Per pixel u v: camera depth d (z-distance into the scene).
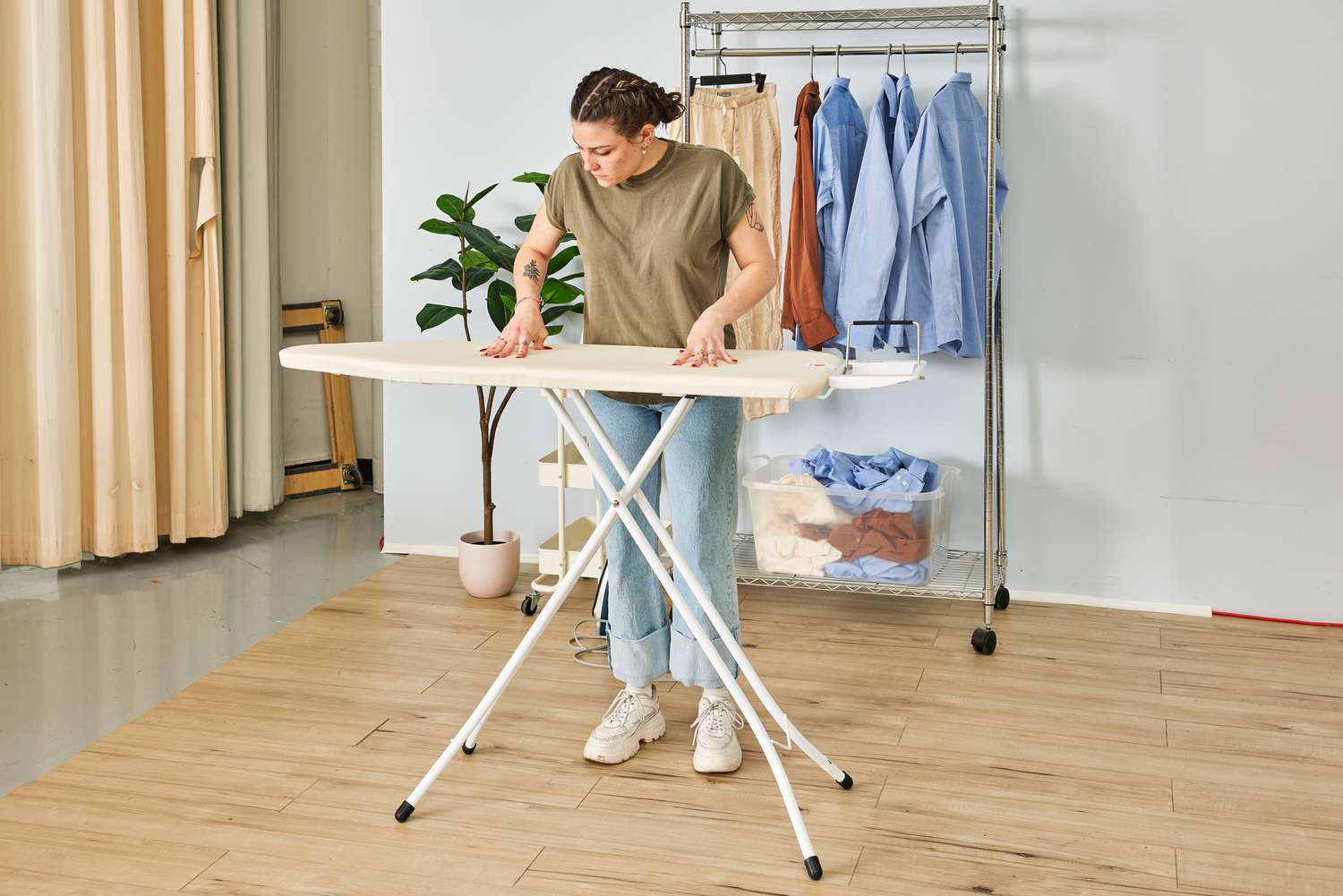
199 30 3.77
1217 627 3.26
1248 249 3.21
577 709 2.65
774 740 2.48
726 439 2.25
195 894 1.91
